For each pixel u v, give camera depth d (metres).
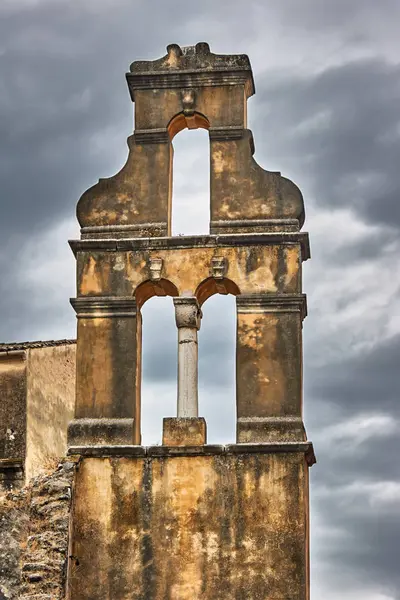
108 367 31.72
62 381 38.12
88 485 30.62
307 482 30.95
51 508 30.06
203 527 30.19
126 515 30.41
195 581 29.88
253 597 29.66
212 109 33.22
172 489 30.47
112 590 29.98
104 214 32.75
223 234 32.16
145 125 33.28
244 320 31.67
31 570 29.41
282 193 32.44
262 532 30.03
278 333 31.55
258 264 31.97
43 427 36.41
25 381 35.47
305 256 32.59
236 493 30.31
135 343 31.88
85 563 30.16
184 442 30.86
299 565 29.77
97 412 31.44
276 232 32.12
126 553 30.17
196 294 31.95
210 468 30.52
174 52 33.62
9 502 30.69
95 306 32.09
